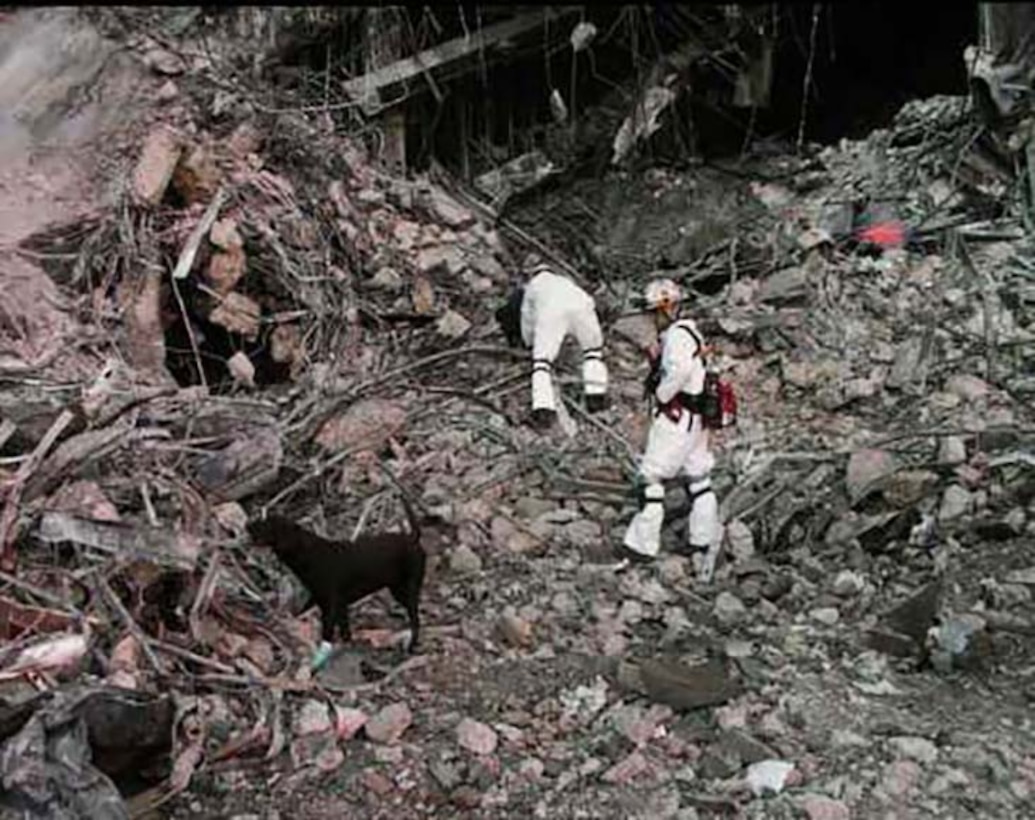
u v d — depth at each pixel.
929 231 11.92
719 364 10.27
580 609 7.24
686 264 11.97
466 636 6.97
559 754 6.05
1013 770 5.87
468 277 11.49
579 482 8.55
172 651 6.25
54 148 10.09
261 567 7.14
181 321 9.91
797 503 8.09
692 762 5.99
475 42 13.10
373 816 5.68
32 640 5.88
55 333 8.92
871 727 6.19
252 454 7.60
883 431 9.10
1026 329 10.35
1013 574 7.37
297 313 10.16
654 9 14.18
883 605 7.20
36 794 5.11
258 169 10.85
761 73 14.49
